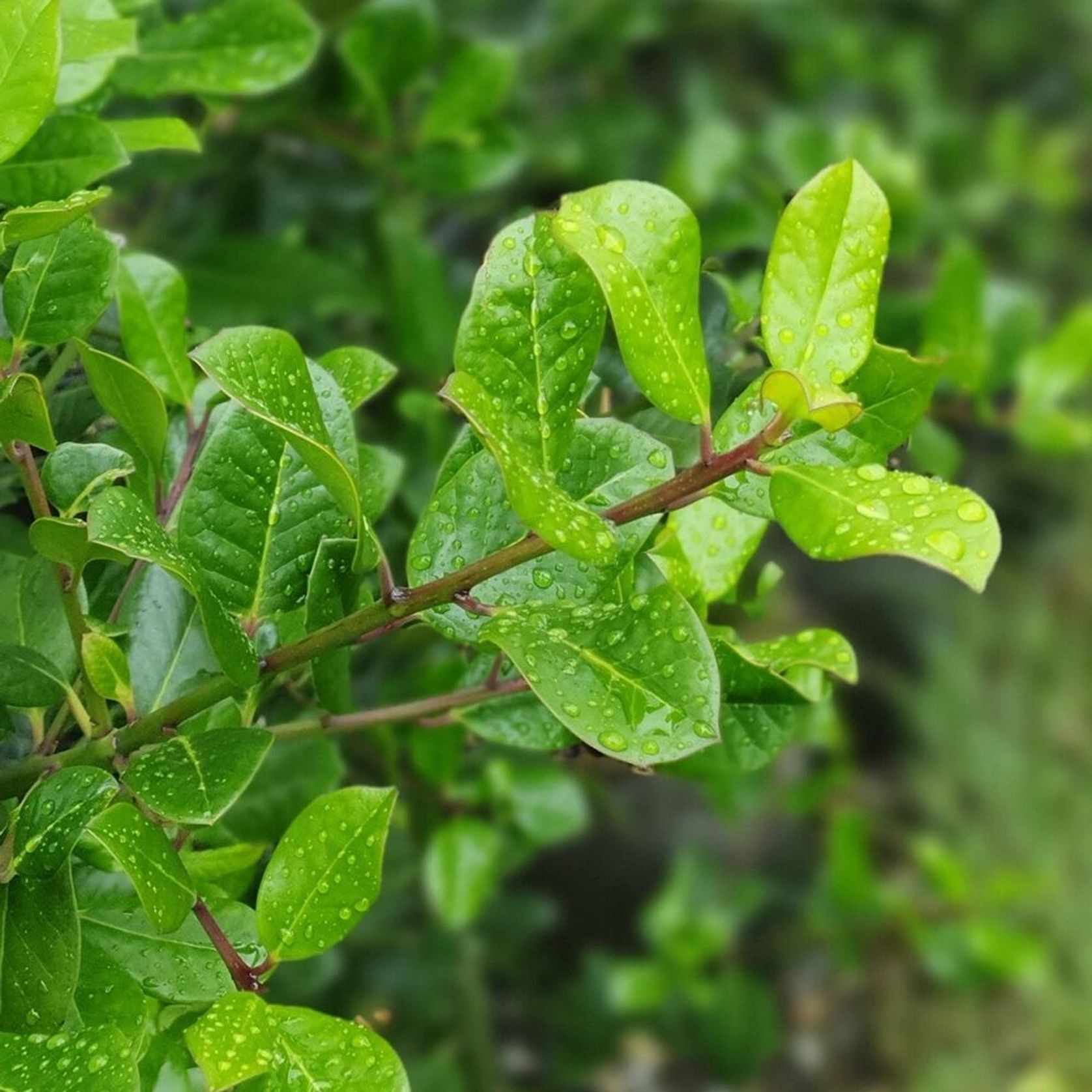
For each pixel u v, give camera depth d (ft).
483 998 3.63
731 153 2.73
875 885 3.29
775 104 4.30
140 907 1.29
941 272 2.15
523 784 2.38
